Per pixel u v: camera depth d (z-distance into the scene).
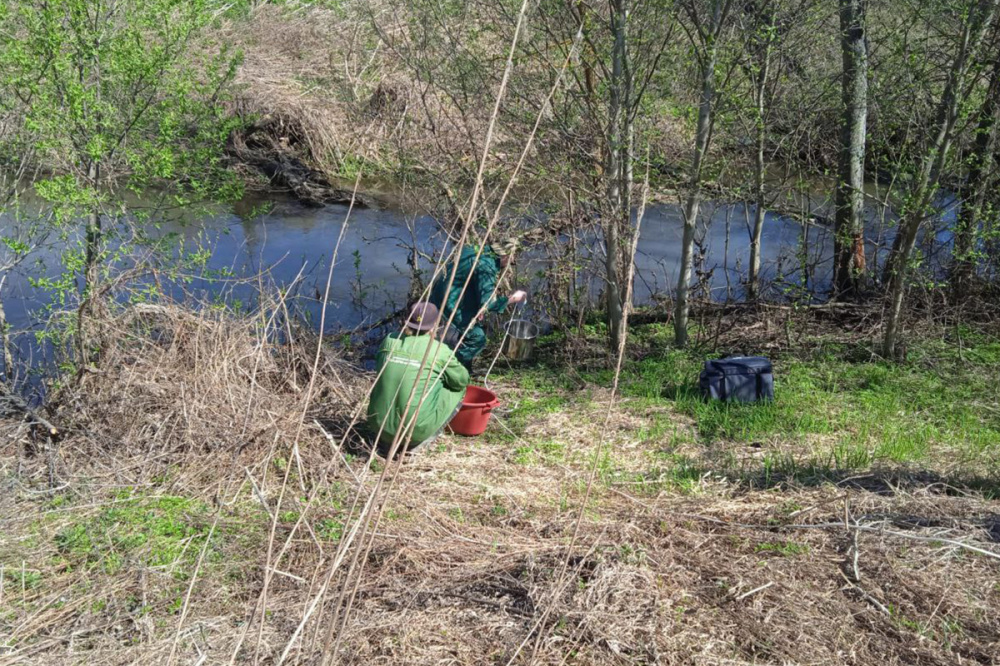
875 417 7.36
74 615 4.34
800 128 9.82
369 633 4.16
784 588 4.54
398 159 10.78
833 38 9.66
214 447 5.98
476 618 4.28
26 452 6.13
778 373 8.52
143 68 7.16
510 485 5.94
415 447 6.30
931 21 8.70
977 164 9.11
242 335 6.98
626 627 4.17
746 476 6.11
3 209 7.09
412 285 10.38
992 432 7.08
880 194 12.11
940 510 5.38
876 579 4.61
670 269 12.12
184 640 4.10
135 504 5.38
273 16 19.08
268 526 5.12
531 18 8.58
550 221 9.34
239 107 16.27
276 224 14.18
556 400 7.82
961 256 9.09
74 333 6.74
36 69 7.05
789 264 11.78
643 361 8.88
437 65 9.47
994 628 4.22
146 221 8.27
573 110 8.90
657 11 8.40
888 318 9.20
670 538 5.03
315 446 6.07
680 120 9.80
